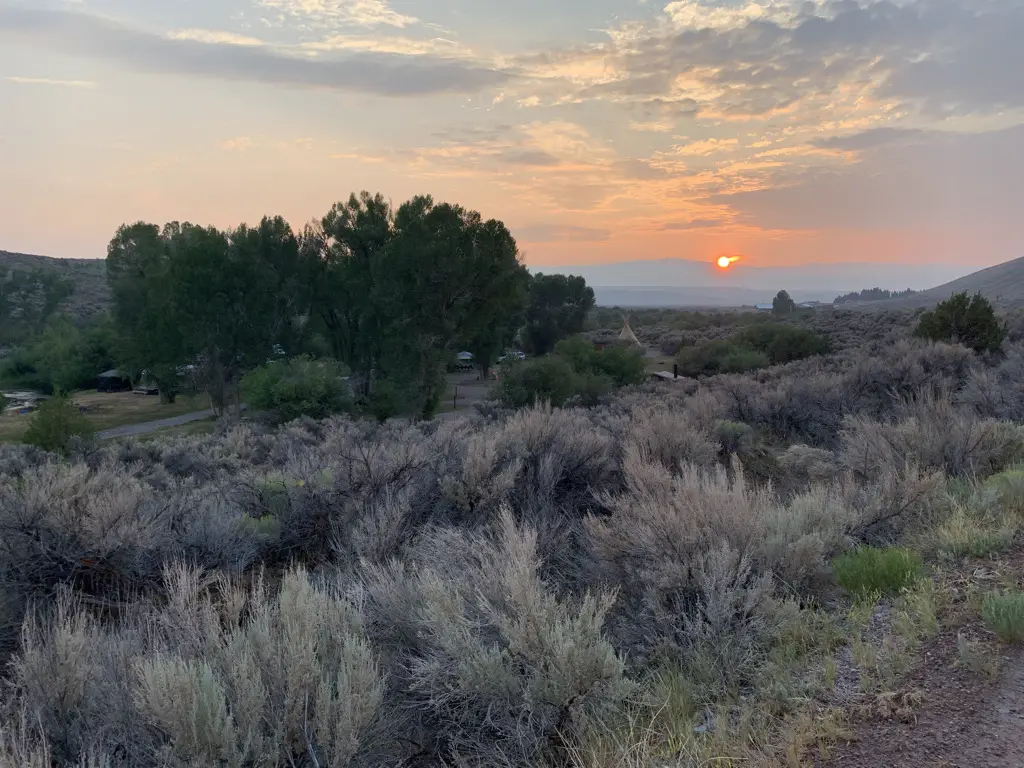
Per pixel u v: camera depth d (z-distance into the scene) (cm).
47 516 516
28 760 248
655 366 6500
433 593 350
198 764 240
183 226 6444
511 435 789
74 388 7494
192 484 1117
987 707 279
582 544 528
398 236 4506
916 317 5638
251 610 386
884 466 677
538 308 9112
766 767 257
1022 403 1068
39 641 341
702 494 511
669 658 373
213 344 5150
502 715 307
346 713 260
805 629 370
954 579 414
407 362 4356
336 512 645
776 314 13262
